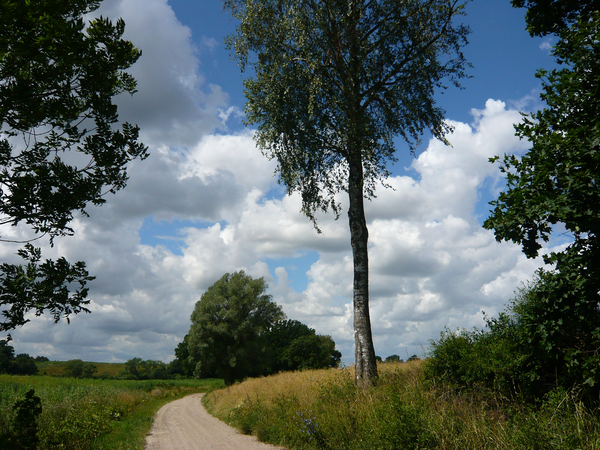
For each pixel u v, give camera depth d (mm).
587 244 5332
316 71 12844
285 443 9227
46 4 4402
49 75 4805
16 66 4637
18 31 4316
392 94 13594
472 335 8922
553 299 5793
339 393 10273
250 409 13750
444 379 8508
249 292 54281
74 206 5340
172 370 116375
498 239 6051
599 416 5070
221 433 12188
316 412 9320
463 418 6395
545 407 5590
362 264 12758
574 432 4625
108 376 116625
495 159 6156
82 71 5207
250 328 54375
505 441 5133
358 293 12539
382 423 6570
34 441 6055
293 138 13461
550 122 5848
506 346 7168
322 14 12570
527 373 6621
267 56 13773
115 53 5391
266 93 13773
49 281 5074
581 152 5039
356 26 13352
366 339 12016
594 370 5055
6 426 6238
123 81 5785
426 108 13539
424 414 6402
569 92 5488
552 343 5852
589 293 5270
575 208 5121
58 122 5238
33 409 6113
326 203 15531
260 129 14445
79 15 5191
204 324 53344
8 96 4344
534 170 5664
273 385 18422
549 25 6895
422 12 13016
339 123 13008
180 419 17516
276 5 13742
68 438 9211
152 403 27312
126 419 15703
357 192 13383
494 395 7082
